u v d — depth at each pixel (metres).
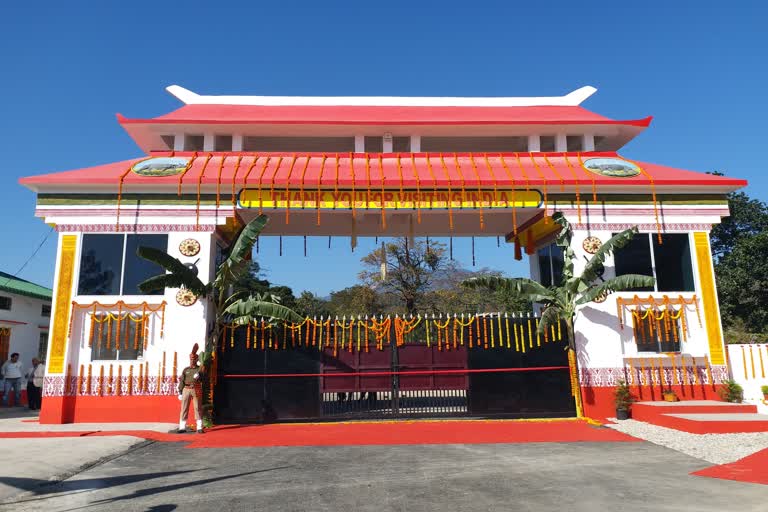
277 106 16.88
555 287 13.23
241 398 12.83
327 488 6.69
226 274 12.45
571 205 13.57
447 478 7.15
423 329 13.52
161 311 12.65
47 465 7.76
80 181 12.73
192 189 13.17
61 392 12.18
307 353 13.15
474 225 16.61
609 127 15.27
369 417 13.00
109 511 5.82
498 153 14.89
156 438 10.35
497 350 13.31
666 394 12.73
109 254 12.88
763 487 6.54
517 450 9.10
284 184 13.22
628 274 13.38
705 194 13.78
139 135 15.39
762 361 12.21
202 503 6.09
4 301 20.36
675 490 6.48
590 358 13.04
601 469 7.63
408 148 16.78
